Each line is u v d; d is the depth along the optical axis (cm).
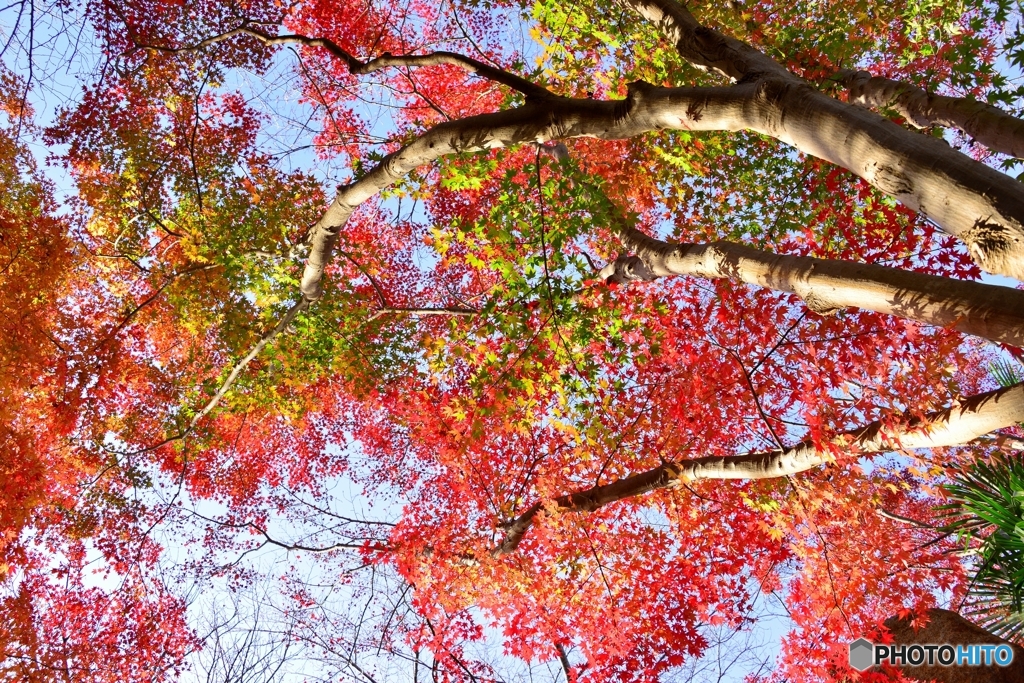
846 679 740
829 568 763
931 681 795
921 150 364
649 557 933
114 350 1274
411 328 1257
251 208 1145
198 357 1416
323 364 1206
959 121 502
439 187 1184
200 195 1170
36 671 1047
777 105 446
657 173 1048
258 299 1158
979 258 337
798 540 782
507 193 652
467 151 630
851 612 749
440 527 962
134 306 1380
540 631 904
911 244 735
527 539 920
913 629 856
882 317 677
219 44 1164
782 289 476
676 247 604
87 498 1280
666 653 884
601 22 899
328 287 1164
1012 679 766
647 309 808
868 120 398
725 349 764
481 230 680
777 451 687
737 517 913
